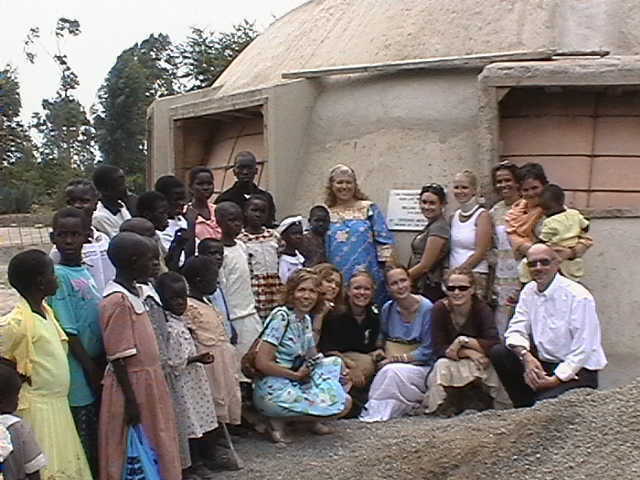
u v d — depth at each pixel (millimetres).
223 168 10375
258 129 9906
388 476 5516
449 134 8586
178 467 5535
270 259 7340
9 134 48719
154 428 5480
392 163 8758
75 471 5227
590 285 7898
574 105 8305
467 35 8906
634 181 8062
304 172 9273
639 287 7805
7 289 17344
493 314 7469
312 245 7871
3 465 4539
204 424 5930
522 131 8438
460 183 7805
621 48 8562
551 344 6852
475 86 8555
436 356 7457
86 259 6156
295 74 9305
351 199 8219
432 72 8781
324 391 6715
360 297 7621
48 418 5148
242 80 10648
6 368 4688
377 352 7672
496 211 7816
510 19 8867
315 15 10602
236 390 6344
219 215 6977
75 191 6242
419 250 8094
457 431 5941
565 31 8719
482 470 5285
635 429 5219
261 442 6711
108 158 53375
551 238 7328
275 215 8992
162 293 5957
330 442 6590
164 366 5777
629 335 7793
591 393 5875
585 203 8133
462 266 7613
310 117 9367
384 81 8992
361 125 9031
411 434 6215
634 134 8141
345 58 9469
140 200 6992
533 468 5156
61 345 5301
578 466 5012
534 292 6996
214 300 6750
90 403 5645
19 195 43781
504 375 7117
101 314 5465
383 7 9711
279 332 6699
